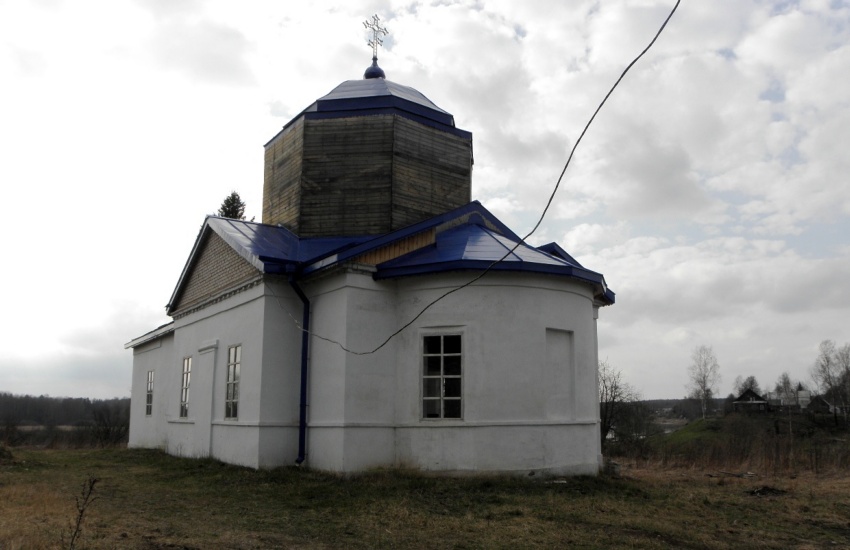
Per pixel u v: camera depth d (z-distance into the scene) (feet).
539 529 33.71
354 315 49.60
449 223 57.16
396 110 60.70
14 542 27.53
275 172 65.98
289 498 41.42
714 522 37.19
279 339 53.31
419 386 49.39
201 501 41.01
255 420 52.21
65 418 228.63
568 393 50.88
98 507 38.27
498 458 47.01
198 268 68.74
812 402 258.37
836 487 50.98
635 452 82.58
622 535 33.04
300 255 56.65
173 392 72.28
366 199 59.62
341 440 48.01
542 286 50.01
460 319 48.73
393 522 34.86
